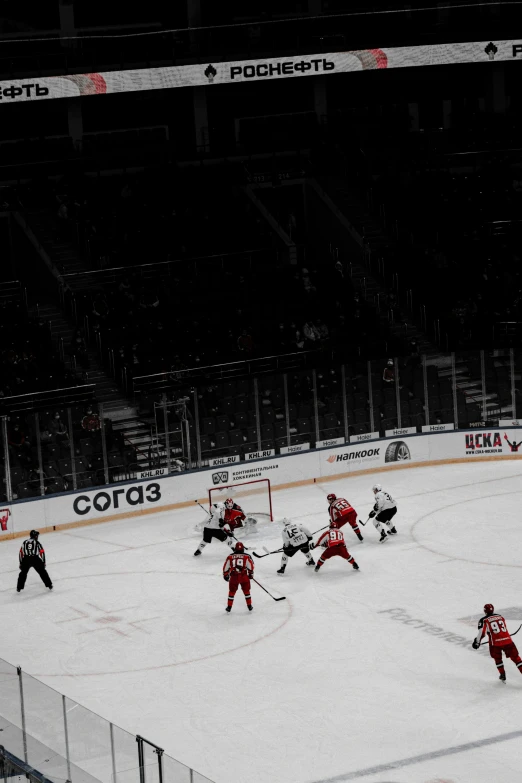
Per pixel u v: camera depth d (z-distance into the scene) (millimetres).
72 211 46188
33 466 32938
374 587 26172
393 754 17812
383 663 21641
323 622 24047
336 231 49312
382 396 38094
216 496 33344
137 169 49531
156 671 21875
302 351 41219
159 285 44344
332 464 37438
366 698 20047
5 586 27969
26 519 32719
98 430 34250
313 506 34000
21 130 49000
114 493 34000
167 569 28656
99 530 32969
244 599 25938
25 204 46938
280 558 29047
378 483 36438
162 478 34719
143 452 35188
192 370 39875
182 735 18938
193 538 31453
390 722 19016
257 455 36312
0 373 38500
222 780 17203
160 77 46469
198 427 35281
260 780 17125
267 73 47562
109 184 48219
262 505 32875
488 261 47188
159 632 24031
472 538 29625
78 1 49281
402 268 46469
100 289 43594
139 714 19891
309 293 44844
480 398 38656
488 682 20516
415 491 35031
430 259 46844
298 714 19516
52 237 46031
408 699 19906
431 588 25859
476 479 36031
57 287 44094
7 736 16969
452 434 38594
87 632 24312
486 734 18375
